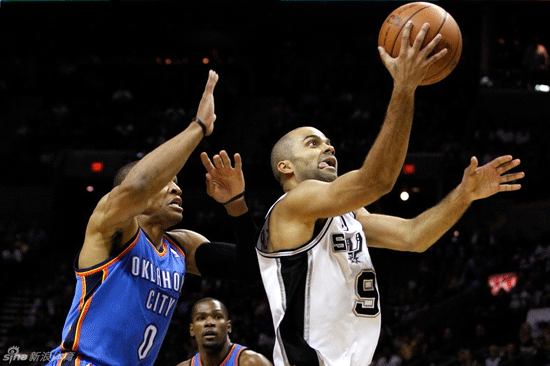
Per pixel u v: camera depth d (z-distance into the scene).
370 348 3.16
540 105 22.17
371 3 23.89
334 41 25.95
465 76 23.27
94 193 21.56
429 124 22.23
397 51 3.12
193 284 17.03
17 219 20.80
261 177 19.55
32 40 25.61
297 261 3.15
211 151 20.73
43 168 20.94
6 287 18.08
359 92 24.23
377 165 2.82
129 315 3.44
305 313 3.07
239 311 15.22
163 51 26.58
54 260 19.31
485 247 17.02
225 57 26.38
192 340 13.97
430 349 13.35
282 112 22.80
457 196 3.44
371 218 3.72
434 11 3.13
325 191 3.00
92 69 25.31
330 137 21.53
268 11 24.64
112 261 3.42
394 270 18.16
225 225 19.56
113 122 22.91
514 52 24.09
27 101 24.22
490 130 21.14
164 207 3.65
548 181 19.31
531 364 10.68
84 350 3.36
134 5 24.50
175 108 23.19
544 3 22.84
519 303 13.77
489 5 23.19
